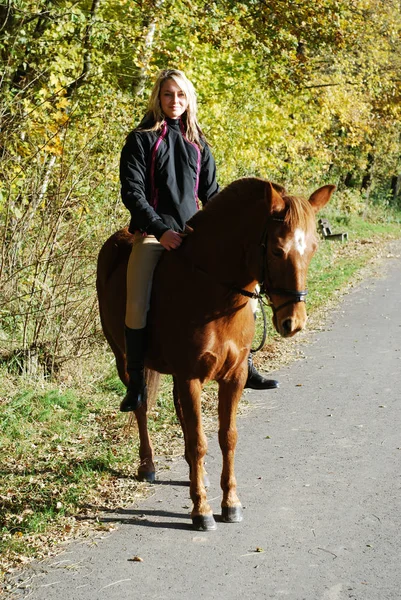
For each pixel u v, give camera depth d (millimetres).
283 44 15406
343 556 4590
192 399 4895
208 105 13992
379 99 24109
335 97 20031
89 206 8781
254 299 5273
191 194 5242
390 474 5957
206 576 4383
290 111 18000
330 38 15586
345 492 5605
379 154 34406
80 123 9383
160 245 5254
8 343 8383
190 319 4820
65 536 4938
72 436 6855
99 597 4184
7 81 9477
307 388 8758
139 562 4574
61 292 8164
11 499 5488
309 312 13602
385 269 19766
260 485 5793
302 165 21297
